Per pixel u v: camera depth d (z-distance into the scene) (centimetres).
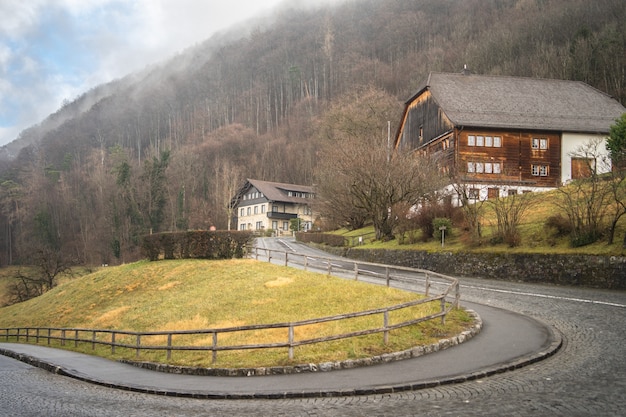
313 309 2181
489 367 1191
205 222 9338
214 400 1134
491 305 2080
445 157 5194
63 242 10462
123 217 9419
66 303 3838
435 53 12638
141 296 3366
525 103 5753
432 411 910
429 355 1368
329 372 1302
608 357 1229
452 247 3469
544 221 3178
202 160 13375
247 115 17850
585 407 873
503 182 4741
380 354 1384
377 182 4619
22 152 17762
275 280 2922
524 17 11981
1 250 11300
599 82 8862
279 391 1132
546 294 2283
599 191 2780
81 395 1241
